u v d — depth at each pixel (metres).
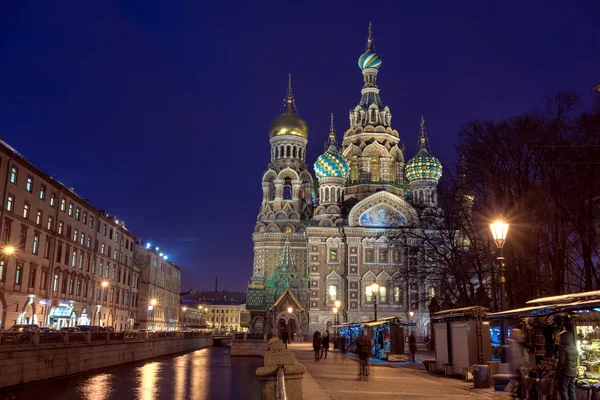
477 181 50.56
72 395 35.00
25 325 51.94
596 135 42.72
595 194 43.62
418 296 89.94
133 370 52.75
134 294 111.44
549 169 44.97
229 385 41.97
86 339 48.09
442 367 30.73
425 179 108.94
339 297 101.88
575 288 52.09
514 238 45.38
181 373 50.91
